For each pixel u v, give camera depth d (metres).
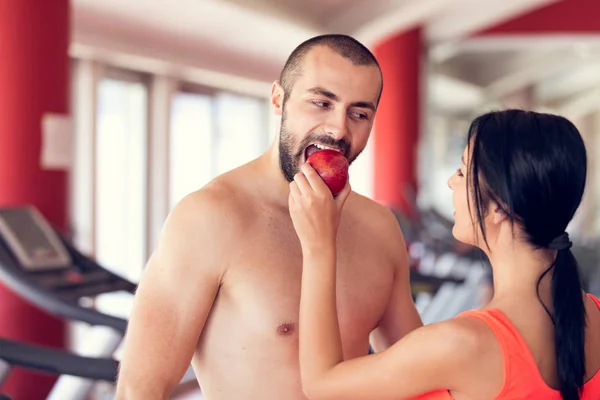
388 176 8.40
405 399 1.19
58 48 3.91
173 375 1.37
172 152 6.75
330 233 1.29
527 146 1.16
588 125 14.80
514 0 7.70
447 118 11.84
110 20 5.23
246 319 1.41
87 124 5.65
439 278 3.98
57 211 3.95
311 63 1.37
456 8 7.91
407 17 7.14
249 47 6.70
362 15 7.15
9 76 3.74
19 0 3.73
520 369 1.12
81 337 4.65
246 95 7.88
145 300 1.37
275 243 1.43
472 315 1.17
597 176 12.31
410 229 6.39
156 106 6.53
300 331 1.30
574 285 1.17
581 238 7.99
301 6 6.77
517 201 1.16
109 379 1.83
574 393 1.13
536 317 1.17
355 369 1.22
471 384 1.13
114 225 6.32
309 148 1.39
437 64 10.08
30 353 1.87
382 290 1.58
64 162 3.99
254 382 1.41
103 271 3.21
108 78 6.10
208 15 5.76
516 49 10.67
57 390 2.16
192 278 1.37
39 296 2.67
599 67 12.24
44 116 3.84
